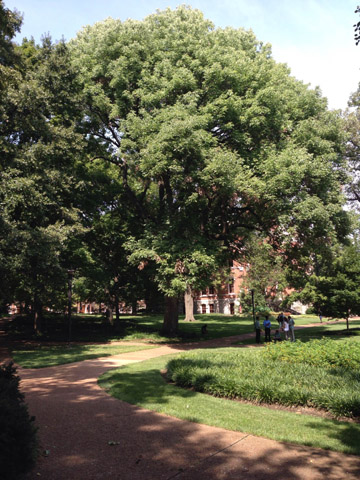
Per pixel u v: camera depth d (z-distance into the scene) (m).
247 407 6.83
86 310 61.94
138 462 4.46
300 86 21.09
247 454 4.71
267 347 11.98
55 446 4.96
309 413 6.58
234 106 17.41
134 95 19.52
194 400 7.26
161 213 21.97
